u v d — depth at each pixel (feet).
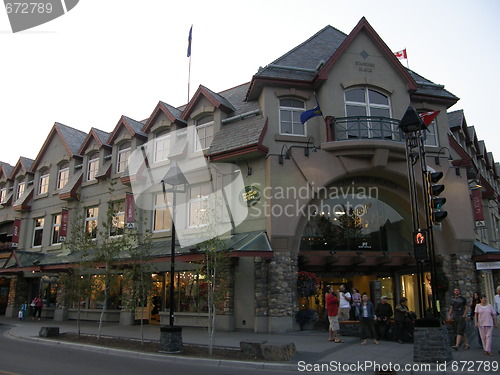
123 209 71.61
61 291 77.56
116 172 76.23
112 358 35.53
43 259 78.28
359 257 57.67
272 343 34.53
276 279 51.85
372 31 63.26
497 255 58.44
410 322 41.34
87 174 82.17
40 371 28.32
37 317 81.41
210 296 38.24
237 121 62.49
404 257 59.98
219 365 32.40
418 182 59.57
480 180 78.95
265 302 52.08
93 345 42.11
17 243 88.53
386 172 59.00
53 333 49.44
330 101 59.57
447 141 64.23
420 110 65.26
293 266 53.62
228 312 53.47
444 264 59.72
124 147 77.15
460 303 38.68
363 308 41.34
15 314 84.84
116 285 48.80
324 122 58.80
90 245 50.11
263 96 59.77
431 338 31.32
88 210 79.15
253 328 52.13
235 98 70.18
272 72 61.21
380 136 58.70
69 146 86.38
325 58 67.15
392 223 63.31
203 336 48.08
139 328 60.39
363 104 61.57
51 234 84.64
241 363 31.86
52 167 89.25
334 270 61.31
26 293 87.45
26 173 95.66
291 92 60.59
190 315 59.00
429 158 61.41
